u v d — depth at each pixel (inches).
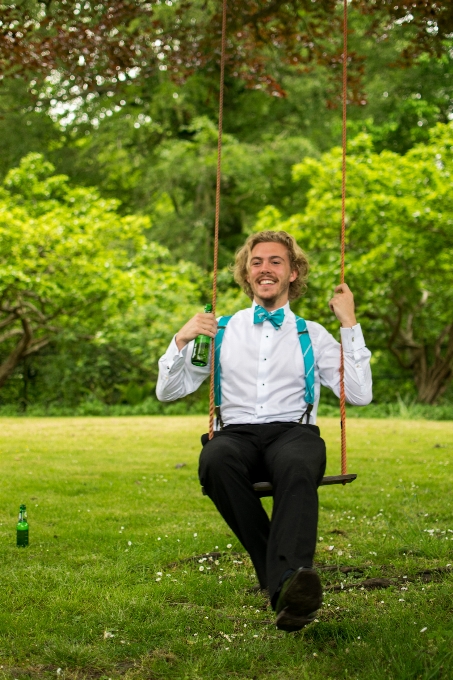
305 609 116.7
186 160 991.0
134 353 840.9
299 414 147.1
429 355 941.2
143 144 1127.0
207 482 135.0
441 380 871.7
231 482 132.7
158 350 819.4
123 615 149.3
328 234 794.8
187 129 1098.7
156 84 973.8
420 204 727.1
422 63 970.7
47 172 838.5
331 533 221.6
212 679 122.9
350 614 148.7
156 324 829.2
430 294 845.8
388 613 148.2
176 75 354.3
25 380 914.1
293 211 1074.1
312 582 114.7
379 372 952.3
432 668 119.7
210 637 139.3
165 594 163.2
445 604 153.5
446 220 714.2
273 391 146.3
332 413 807.7
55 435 509.0
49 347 909.8
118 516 242.4
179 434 519.2
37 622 146.2
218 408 149.9
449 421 722.8
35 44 322.0
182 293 853.2
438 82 1006.4
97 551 200.2
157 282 821.2
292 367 147.7
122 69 337.4
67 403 858.8
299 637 139.7
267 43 335.6
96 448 431.2
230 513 133.8
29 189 843.4
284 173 1003.9
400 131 1076.5
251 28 330.0
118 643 136.7
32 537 212.8
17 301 780.6
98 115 1032.8
